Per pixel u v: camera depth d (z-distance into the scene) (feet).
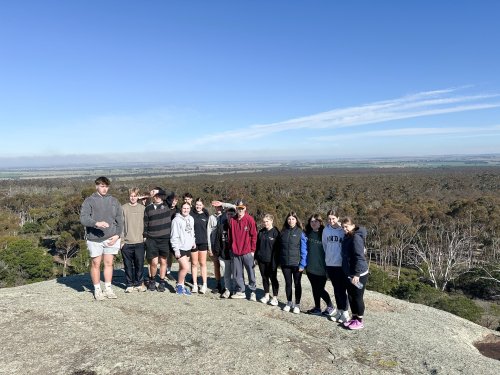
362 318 23.75
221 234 25.40
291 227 23.61
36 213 200.44
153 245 25.27
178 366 15.88
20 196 237.04
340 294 22.24
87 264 120.47
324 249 22.54
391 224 148.56
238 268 25.25
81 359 16.08
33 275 112.68
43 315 20.08
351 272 20.79
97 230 22.57
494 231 142.00
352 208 173.68
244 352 17.43
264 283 25.26
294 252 23.35
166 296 24.68
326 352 18.44
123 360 16.07
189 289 27.25
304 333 20.62
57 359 16.03
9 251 113.09
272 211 140.15
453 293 113.39
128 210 24.81
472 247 142.20
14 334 17.98
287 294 24.00
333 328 21.68
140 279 25.39
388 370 17.28
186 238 24.89
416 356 18.95
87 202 22.04
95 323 19.47
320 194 228.84
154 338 18.25
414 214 159.63
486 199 188.75
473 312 69.77
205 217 26.61
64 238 142.20
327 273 22.58
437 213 158.20
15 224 185.06
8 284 105.40
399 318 25.30
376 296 31.09
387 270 137.49
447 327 25.14
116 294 24.50
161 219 25.20
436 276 122.83
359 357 18.33
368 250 155.94
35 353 16.43
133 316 20.83
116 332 18.61
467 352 20.81
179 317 21.08
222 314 22.09
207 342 18.13
